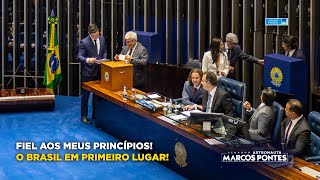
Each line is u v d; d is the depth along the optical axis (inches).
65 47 429.7
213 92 256.1
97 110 337.4
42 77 428.5
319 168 211.0
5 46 426.6
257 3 367.2
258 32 371.2
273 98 239.1
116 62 330.0
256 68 371.9
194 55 406.3
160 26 414.6
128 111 302.0
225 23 385.4
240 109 259.3
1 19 423.8
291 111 229.3
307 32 353.1
